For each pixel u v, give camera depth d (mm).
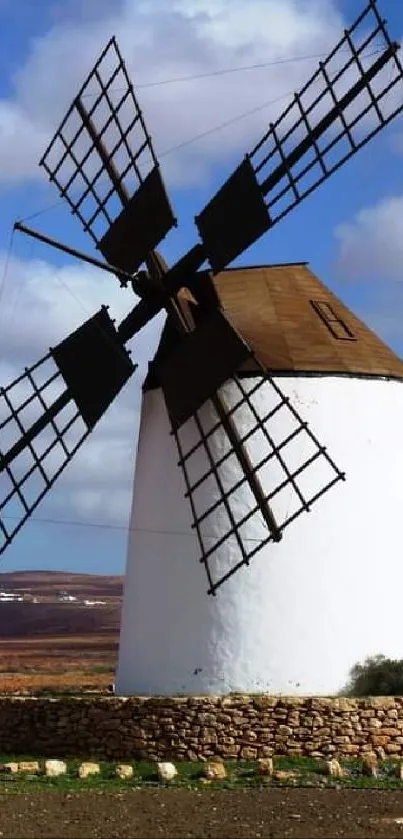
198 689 19125
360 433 19828
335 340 20359
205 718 17016
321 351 20047
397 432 20281
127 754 17250
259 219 18516
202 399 18875
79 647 77062
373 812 12734
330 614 19062
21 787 14906
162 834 11414
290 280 21469
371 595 19344
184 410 19125
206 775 15500
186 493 18703
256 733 16906
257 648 18953
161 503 20391
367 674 18625
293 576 19125
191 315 19672
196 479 19812
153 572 20266
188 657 19359
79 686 32125
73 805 13344
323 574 19172
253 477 18406
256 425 19203
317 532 19281
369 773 15625
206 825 11945
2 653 72000
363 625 19172
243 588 19156
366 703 17047
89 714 17688
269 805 13250
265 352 19828
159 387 20938
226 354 18578
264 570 19156
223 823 12062
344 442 19672
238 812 12766
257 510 18812
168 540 20094
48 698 18516
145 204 19812
